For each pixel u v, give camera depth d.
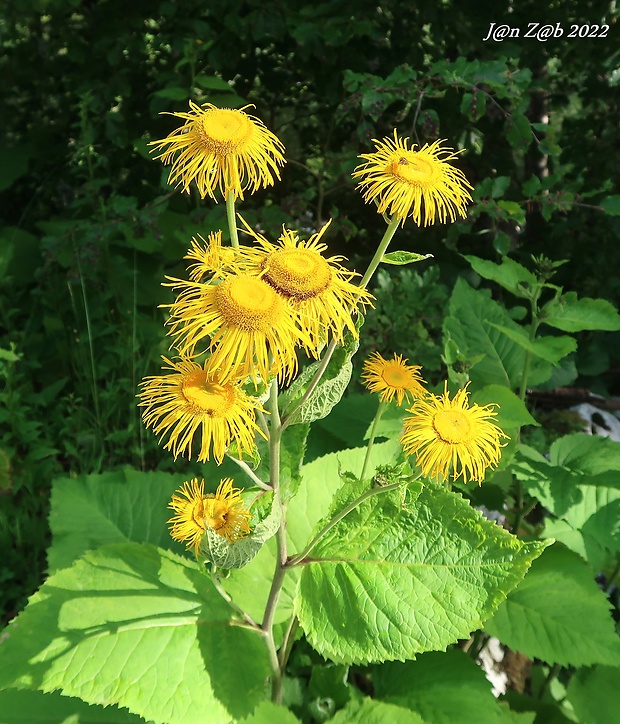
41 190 1.33
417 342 0.97
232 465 0.71
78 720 0.51
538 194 0.96
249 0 0.96
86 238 0.97
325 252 1.20
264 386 0.32
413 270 1.07
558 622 0.59
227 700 0.43
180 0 0.99
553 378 1.07
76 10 1.11
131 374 1.00
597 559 0.65
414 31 1.08
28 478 0.88
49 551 0.64
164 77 1.02
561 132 1.25
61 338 1.09
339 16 0.97
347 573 0.43
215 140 0.31
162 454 0.96
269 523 0.39
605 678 0.63
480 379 0.75
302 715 0.58
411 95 0.88
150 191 1.20
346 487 0.44
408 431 0.37
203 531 0.39
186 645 0.44
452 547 0.41
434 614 0.41
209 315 0.28
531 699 0.67
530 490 0.66
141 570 0.47
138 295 1.11
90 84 1.07
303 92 1.22
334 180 1.06
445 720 0.53
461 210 0.35
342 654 0.42
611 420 1.15
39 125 1.29
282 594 0.55
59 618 0.44
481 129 1.09
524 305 1.24
